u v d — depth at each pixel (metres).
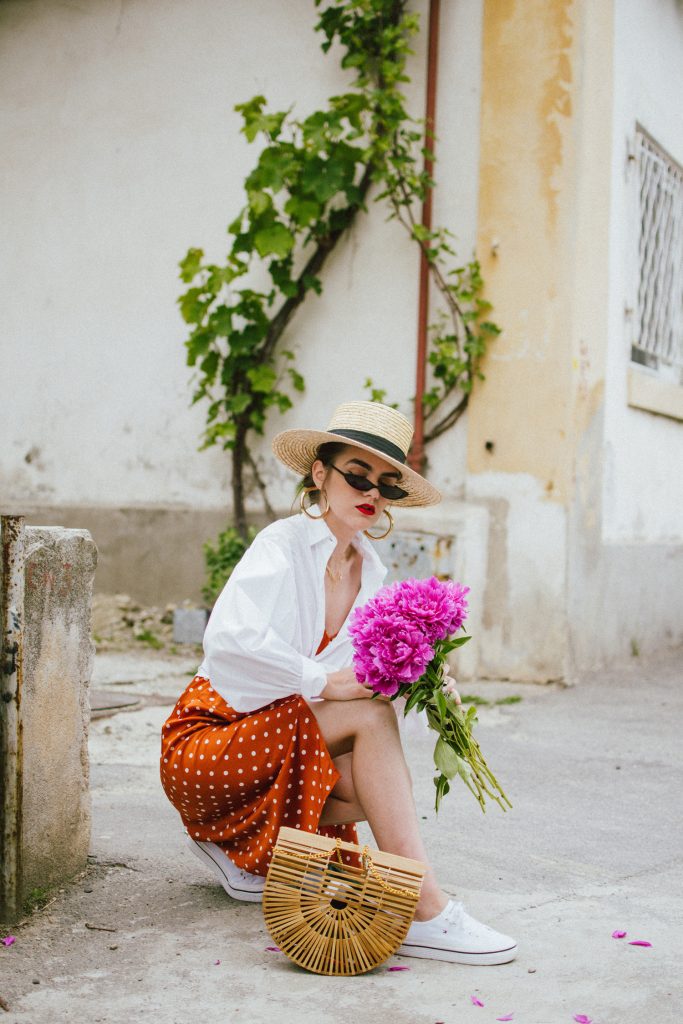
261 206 7.18
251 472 7.71
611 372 7.02
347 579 2.81
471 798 4.10
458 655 6.46
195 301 7.51
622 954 2.58
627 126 7.14
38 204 8.61
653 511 7.94
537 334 6.45
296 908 2.43
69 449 8.49
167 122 8.08
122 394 8.28
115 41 8.26
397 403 7.10
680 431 8.49
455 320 6.79
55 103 8.51
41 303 8.60
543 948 2.61
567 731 5.32
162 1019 2.19
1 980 2.36
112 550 8.28
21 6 8.59
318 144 7.05
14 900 2.65
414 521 6.57
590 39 6.38
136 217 8.22
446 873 3.19
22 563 2.58
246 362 7.52
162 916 2.75
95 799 3.84
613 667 7.19
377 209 7.20
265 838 2.58
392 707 2.56
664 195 8.02
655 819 3.88
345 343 7.31
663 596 8.17
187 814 2.74
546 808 3.98
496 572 6.56
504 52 6.52
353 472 2.68
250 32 7.73
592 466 6.69
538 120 6.43
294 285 7.36
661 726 5.49
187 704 2.74
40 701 2.78
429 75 6.85
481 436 6.61
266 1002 2.28
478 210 6.61
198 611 7.46
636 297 7.34
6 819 2.62
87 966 2.45
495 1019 2.20
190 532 8.00
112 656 7.03
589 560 6.73
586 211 6.46
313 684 2.50
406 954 2.55
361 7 6.96
